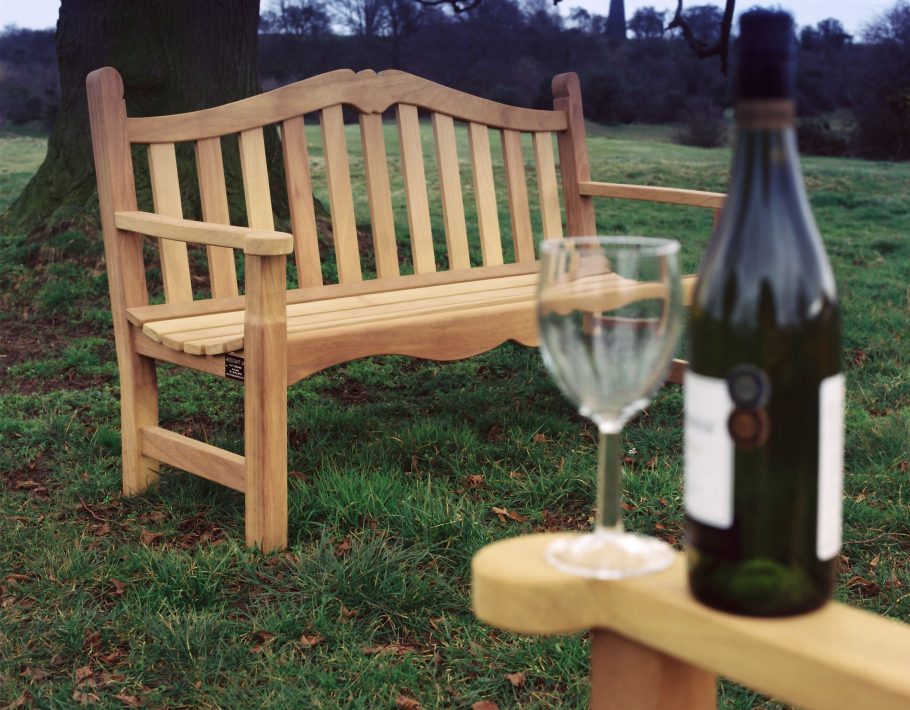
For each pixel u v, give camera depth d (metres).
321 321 2.73
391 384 4.27
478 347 2.91
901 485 2.91
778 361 0.70
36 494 3.02
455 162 3.69
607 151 15.82
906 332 4.99
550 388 4.06
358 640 2.09
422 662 2.03
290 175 3.28
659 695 0.81
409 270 6.43
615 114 20.58
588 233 3.99
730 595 0.72
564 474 2.95
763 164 0.71
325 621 2.13
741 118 0.72
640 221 10.00
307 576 2.29
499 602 0.81
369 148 3.46
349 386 4.29
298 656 2.05
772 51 0.70
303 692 1.89
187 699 1.90
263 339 2.43
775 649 0.69
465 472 3.04
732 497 0.71
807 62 17.89
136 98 6.10
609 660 0.84
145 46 6.10
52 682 1.97
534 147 3.90
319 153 13.77
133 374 2.93
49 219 6.30
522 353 4.66
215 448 2.72
